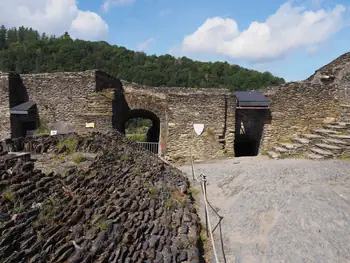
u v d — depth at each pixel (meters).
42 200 3.62
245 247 5.72
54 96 14.74
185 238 5.16
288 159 12.34
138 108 15.67
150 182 6.88
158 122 18.50
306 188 7.85
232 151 14.62
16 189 3.50
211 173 11.03
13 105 14.52
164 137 15.42
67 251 3.05
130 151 8.74
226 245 5.83
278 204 7.16
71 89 14.51
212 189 9.16
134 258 3.75
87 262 3.10
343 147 11.27
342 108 14.52
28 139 6.58
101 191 4.77
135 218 4.68
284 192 7.77
